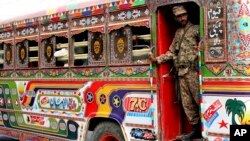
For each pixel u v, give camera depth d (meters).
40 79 8.41
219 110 5.43
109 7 6.86
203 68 5.59
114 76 6.82
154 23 6.23
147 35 6.38
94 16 7.15
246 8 5.27
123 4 6.64
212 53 5.50
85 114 7.32
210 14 5.54
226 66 5.37
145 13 6.36
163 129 6.23
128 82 6.60
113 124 6.93
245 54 5.23
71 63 7.62
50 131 8.16
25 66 8.86
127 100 6.61
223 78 5.39
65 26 7.74
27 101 8.81
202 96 5.60
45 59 8.26
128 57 6.60
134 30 6.53
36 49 8.52
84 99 7.35
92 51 7.20
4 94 9.63
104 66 6.98
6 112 9.59
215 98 5.47
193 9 6.36
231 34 5.34
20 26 8.95
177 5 6.02
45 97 8.28
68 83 7.70
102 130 7.12
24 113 8.93
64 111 7.79
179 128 6.51
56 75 7.97
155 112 6.23
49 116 8.17
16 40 9.11
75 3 7.60
